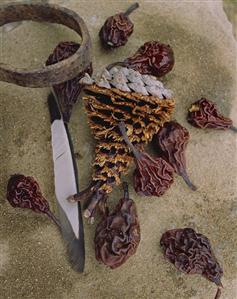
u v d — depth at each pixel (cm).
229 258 58
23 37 66
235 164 61
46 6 61
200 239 55
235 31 69
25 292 56
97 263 57
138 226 55
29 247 57
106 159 56
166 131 58
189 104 63
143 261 57
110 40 63
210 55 66
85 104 57
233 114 64
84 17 67
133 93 55
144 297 56
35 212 58
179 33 67
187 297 56
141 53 61
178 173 58
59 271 56
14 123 61
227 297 57
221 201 60
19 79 57
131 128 56
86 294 56
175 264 55
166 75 64
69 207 57
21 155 60
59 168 58
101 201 56
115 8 68
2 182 59
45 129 61
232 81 65
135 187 57
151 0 69
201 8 69
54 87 60
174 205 59
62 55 60
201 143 62
